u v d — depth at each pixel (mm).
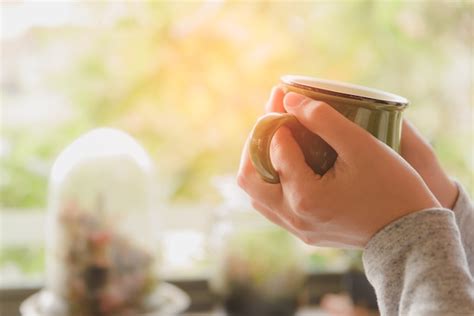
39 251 1283
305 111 746
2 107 1265
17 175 1278
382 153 742
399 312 721
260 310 1155
